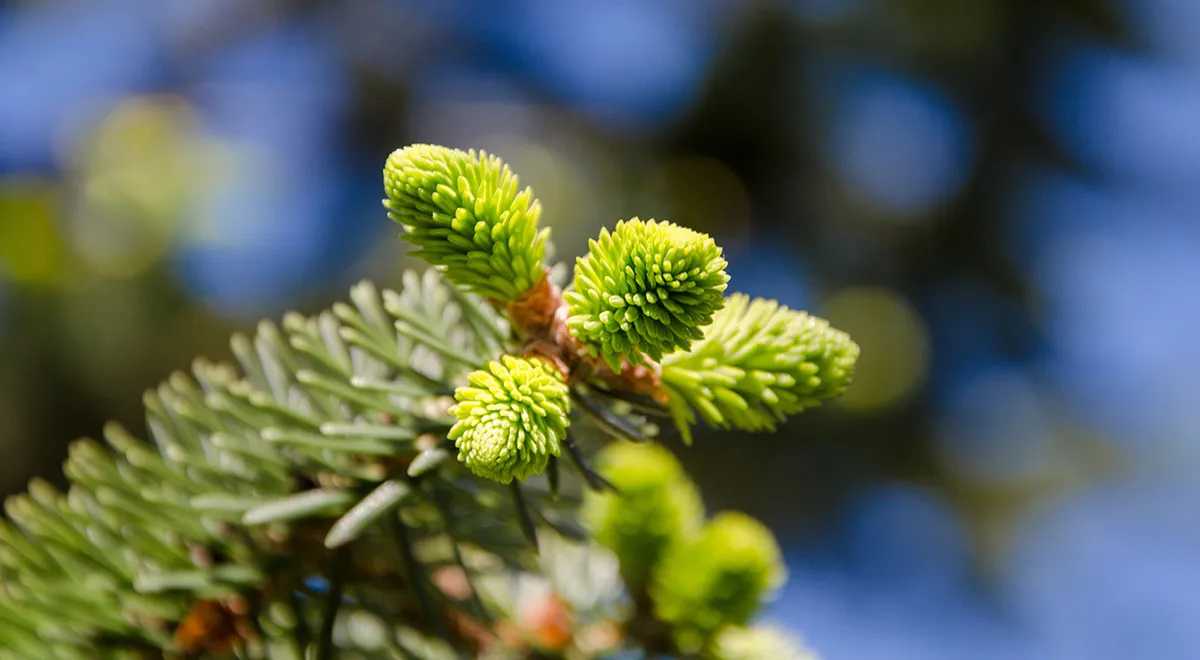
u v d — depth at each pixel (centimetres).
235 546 40
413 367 39
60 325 99
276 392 41
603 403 39
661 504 43
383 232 118
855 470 122
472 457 36
